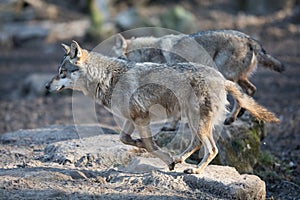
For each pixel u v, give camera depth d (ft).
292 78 88.69
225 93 35.68
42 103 80.59
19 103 81.41
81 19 143.02
